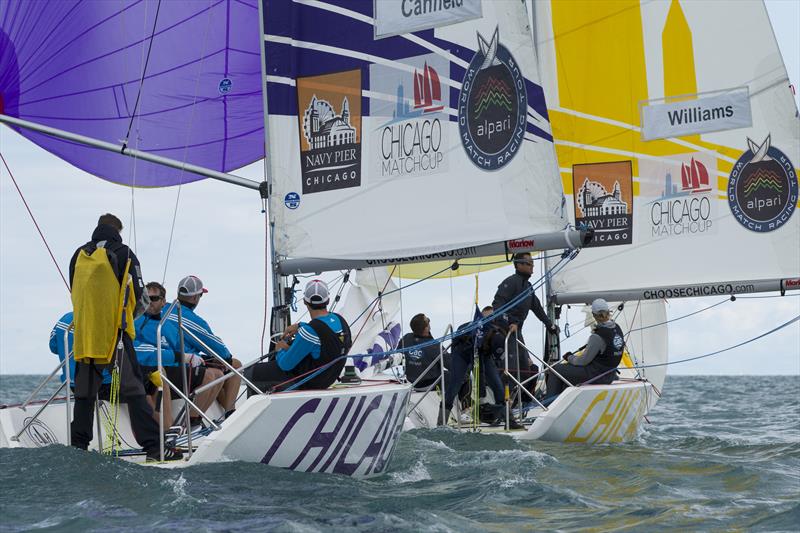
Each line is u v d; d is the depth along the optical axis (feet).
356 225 88.99
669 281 138.62
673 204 139.33
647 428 151.53
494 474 80.59
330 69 90.33
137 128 122.72
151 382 84.89
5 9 117.91
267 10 91.15
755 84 137.39
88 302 72.18
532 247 84.79
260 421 70.18
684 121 139.64
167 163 105.70
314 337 76.33
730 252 137.08
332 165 89.81
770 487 79.05
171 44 122.42
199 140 123.54
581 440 106.42
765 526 63.16
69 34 120.47
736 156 137.90
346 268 88.89
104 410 84.38
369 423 75.82
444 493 71.92
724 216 137.69
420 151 87.92
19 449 73.05
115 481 66.69
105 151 122.01
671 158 139.95
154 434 74.54
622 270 139.95
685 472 86.69
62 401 87.20
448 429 108.99
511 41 85.76
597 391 106.01
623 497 73.92
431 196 87.45
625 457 95.55
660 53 140.56
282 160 90.84
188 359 85.20
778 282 134.41
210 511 60.80
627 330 157.48
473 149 86.63
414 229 87.66
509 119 85.81
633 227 140.15
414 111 88.17
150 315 86.48
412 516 62.64
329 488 69.46
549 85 142.61
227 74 123.54
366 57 89.56
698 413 203.41
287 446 71.51
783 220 135.44
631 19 141.18
